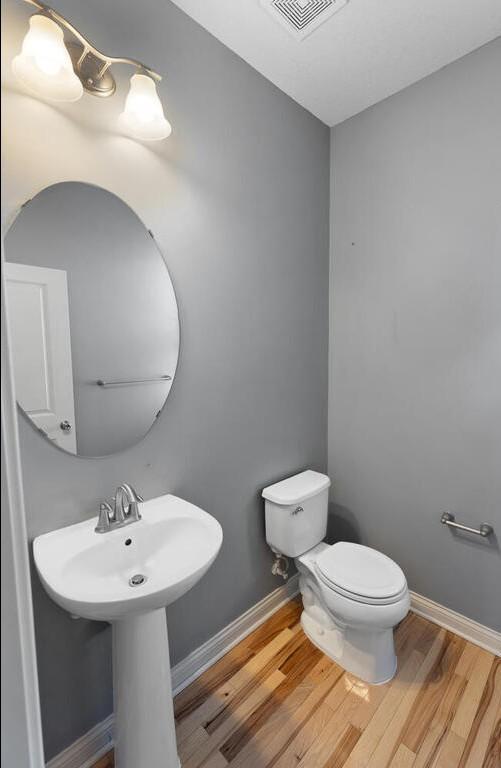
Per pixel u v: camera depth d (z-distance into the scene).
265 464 1.69
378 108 1.69
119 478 1.16
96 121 1.03
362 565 1.48
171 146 1.21
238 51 1.39
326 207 1.91
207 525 1.07
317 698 1.33
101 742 1.15
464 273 1.50
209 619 1.49
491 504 1.50
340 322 1.96
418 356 1.67
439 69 1.49
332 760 1.13
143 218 1.16
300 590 1.84
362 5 1.20
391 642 1.42
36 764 0.56
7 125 0.88
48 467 1.01
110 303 1.11
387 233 1.72
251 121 1.47
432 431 1.65
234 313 1.48
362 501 1.95
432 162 1.54
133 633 0.99
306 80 1.55
